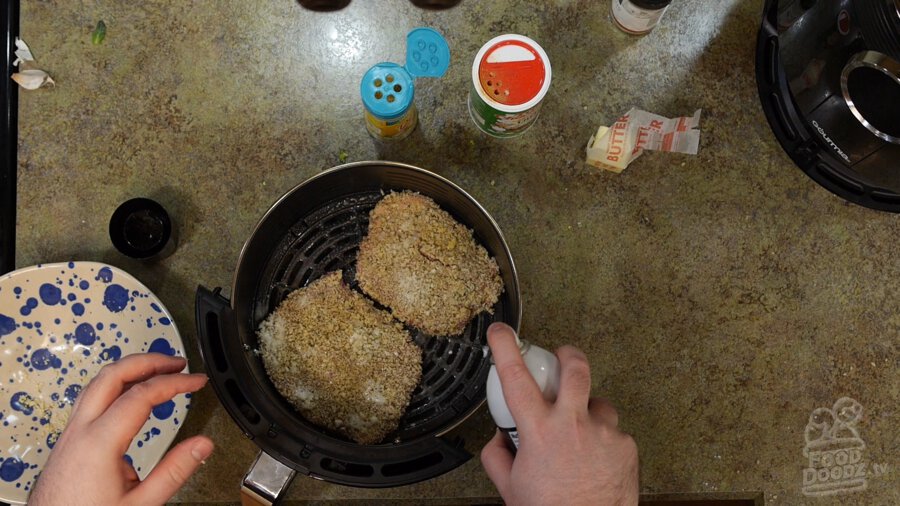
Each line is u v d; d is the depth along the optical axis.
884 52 0.77
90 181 1.03
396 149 1.05
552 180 1.06
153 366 0.74
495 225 0.89
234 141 1.04
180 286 1.02
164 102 1.04
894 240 1.07
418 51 1.02
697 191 1.06
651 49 1.07
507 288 0.95
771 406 1.05
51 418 0.98
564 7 1.07
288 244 0.99
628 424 1.04
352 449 0.86
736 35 1.07
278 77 1.05
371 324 0.96
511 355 0.71
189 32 1.05
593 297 1.05
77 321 0.97
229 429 1.01
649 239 1.06
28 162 1.03
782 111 1.04
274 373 0.94
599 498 0.68
